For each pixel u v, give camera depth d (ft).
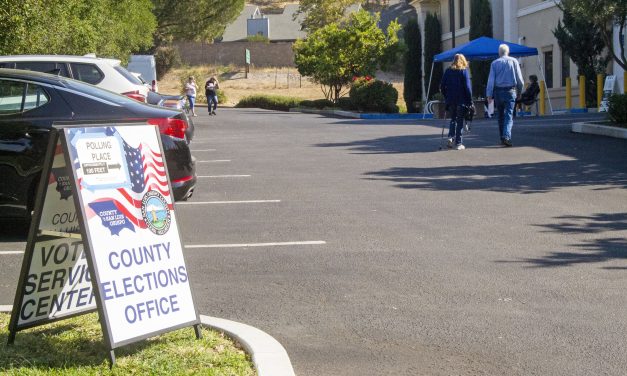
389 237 30.32
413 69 148.05
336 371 17.39
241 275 25.34
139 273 17.06
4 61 44.50
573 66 105.60
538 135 63.26
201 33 209.97
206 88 120.88
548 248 28.27
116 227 16.84
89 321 19.98
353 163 50.85
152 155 17.75
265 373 16.25
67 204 17.80
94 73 45.42
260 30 321.11
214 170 49.29
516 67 55.88
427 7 155.53
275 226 32.60
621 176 43.06
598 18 62.44
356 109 117.80
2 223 33.22
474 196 38.55
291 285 24.11
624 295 22.62
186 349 17.61
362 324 20.47
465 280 24.38
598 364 17.60
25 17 55.88
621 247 28.22
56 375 16.08
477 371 17.29
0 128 30.55
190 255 28.07
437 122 83.35
